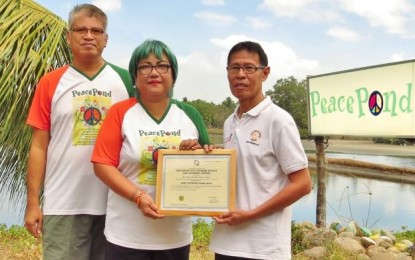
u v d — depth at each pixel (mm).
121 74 2885
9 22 4055
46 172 2850
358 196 10266
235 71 2469
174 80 2559
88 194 2791
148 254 2504
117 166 2504
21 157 4176
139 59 2465
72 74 2799
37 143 2828
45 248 2828
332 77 7164
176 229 2523
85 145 2768
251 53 2449
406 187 11195
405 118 6051
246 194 2432
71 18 2773
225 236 2484
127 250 2469
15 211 6035
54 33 4164
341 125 7000
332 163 14836
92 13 2746
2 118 4082
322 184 7227
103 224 2857
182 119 2592
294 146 2369
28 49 4023
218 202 2395
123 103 2555
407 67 6012
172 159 2449
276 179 2434
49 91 2791
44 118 2809
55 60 4320
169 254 2514
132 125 2488
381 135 6391
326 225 7324
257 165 2422
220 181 2408
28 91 3977
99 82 2799
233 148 2510
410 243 6316
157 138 2482
